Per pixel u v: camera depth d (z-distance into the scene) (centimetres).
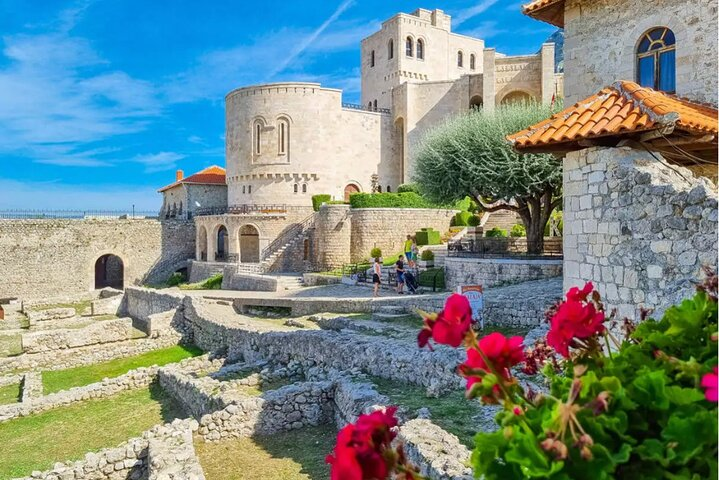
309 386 1241
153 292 3353
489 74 4812
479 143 2633
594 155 941
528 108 2817
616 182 884
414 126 5616
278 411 1190
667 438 245
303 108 5316
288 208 5141
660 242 792
